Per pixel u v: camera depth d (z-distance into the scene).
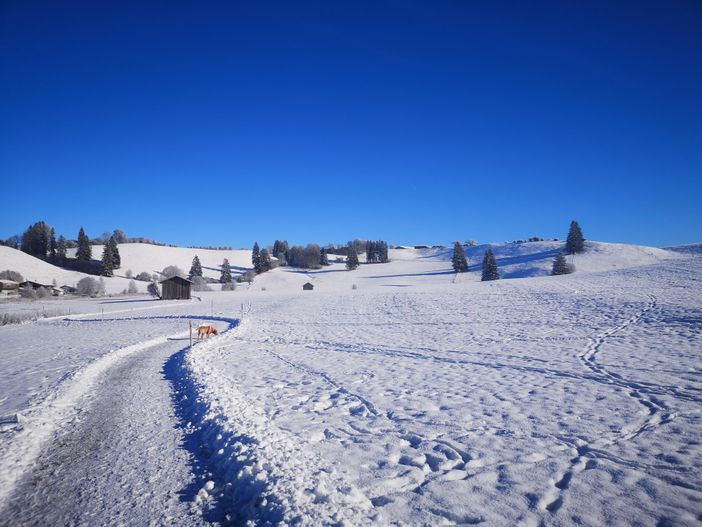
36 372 14.04
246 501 4.92
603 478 5.20
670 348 13.77
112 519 4.66
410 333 21.70
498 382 10.77
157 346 20.42
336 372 12.95
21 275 80.38
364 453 6.31
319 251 136.88
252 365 14.53
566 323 21.41
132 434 7.46
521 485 5.11
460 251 104.75
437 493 4.98
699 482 4.98
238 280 111.00
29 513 4.83
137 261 122.38
